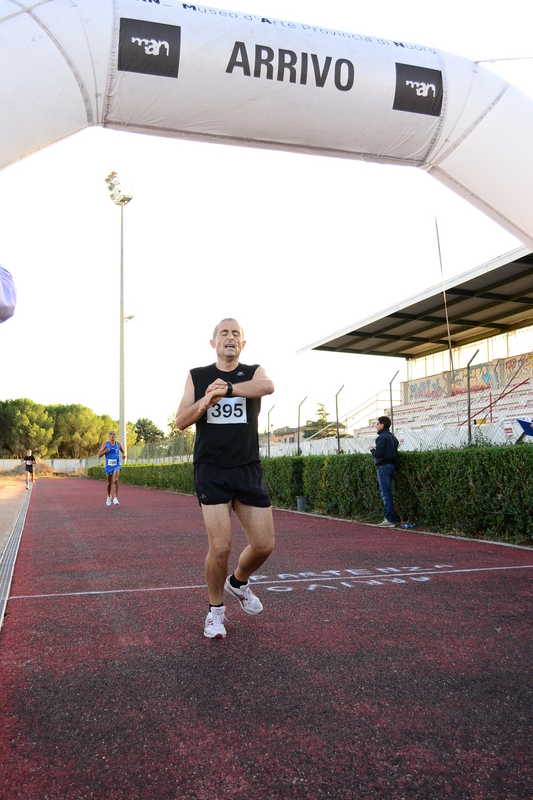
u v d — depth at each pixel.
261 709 2.91
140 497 22.19
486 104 5.80
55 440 86.00
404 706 2.93
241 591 4.28
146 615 4.68
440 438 17.33
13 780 2.31
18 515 14.20
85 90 4.80
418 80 5.54
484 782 2.26
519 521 8.11
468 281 17.42
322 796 2.18
